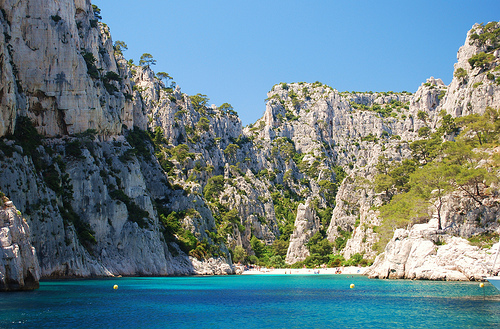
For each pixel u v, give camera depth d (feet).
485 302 205.87
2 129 297.94
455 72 593.42
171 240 463.42
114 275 361.92
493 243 293.84
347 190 624.18
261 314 179.73
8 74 305.73
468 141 423.64
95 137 411.95
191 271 451.94
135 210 418.31
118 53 561.84
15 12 368.48
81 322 153.79
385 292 252.21
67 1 404.36
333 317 173.68
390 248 350.23
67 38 388.16
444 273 301.22
